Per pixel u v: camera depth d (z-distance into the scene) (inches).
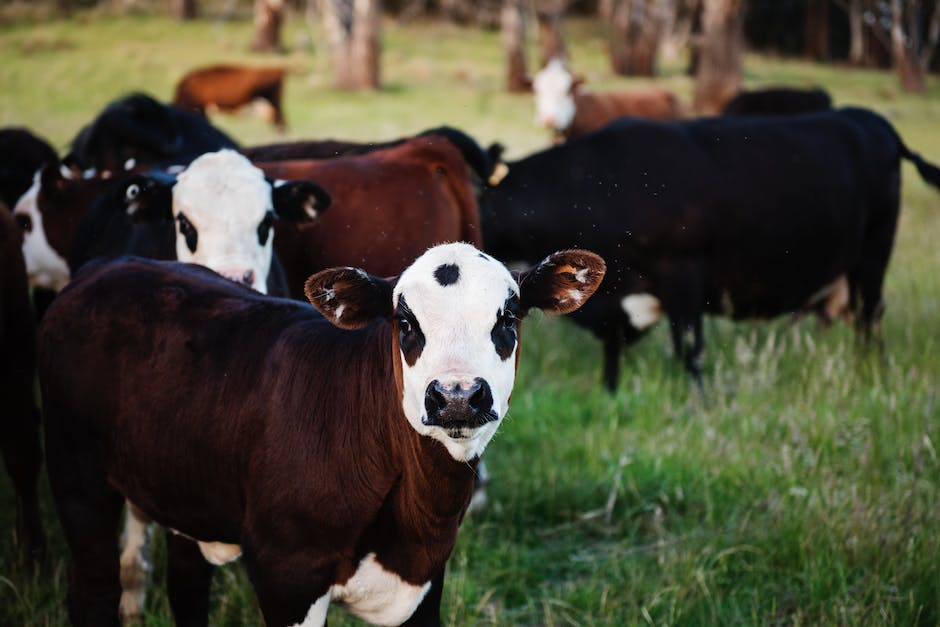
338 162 221.0
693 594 171.2
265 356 130.7
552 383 273.0
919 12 1302.9
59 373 141.6
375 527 124.6
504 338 116.7
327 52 1189.7
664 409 245.9
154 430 133.6
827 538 179.6
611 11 1333.7
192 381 132.2
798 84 1090.7
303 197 191.8
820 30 1395.2
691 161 267.1
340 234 216.8
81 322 141.6
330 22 964.6
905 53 1109.7
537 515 209.6
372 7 946.7
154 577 180.4
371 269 219.1
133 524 169.9
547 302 125.2
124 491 141.4
